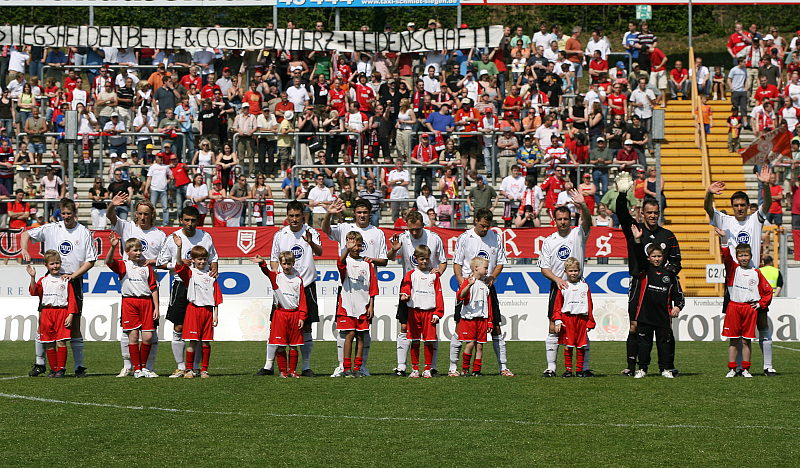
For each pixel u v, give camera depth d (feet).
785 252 118.21
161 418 52.95
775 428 50.34
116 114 139.95
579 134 137.18
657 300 69.46
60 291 70.08
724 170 147.02
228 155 134.00
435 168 139.64
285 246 70.90
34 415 53.83
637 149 135.95
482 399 59.16
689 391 62.39
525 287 119.14
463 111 139.13
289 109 140.87
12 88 152.97
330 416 53.57
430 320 70.08
